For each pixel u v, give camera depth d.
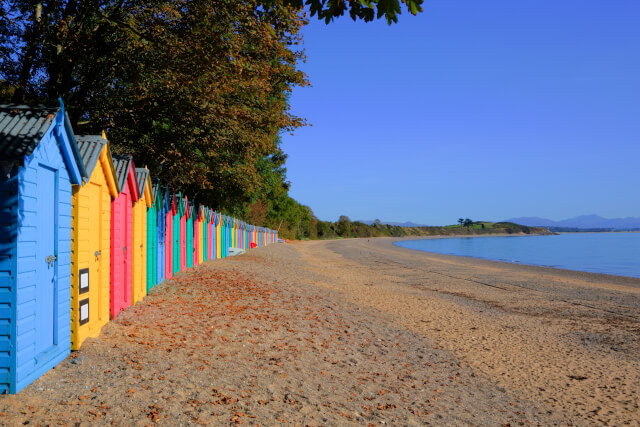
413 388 7.30
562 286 22.78
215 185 21.56
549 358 9.87
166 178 19.47
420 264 36.31
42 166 5.12
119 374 5.55
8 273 4.59
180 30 12.35
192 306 10.16
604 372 9.03
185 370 6.08
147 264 10.98
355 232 150.75
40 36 12.42
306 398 5.99
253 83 14.23
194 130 15.01
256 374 6.50
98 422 4.37
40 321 5.16
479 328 12.40
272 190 33.00
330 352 8.48
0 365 4.59
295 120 17.97
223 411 5.06
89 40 12.27
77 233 6.09
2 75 12.79
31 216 4.89
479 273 28.98
